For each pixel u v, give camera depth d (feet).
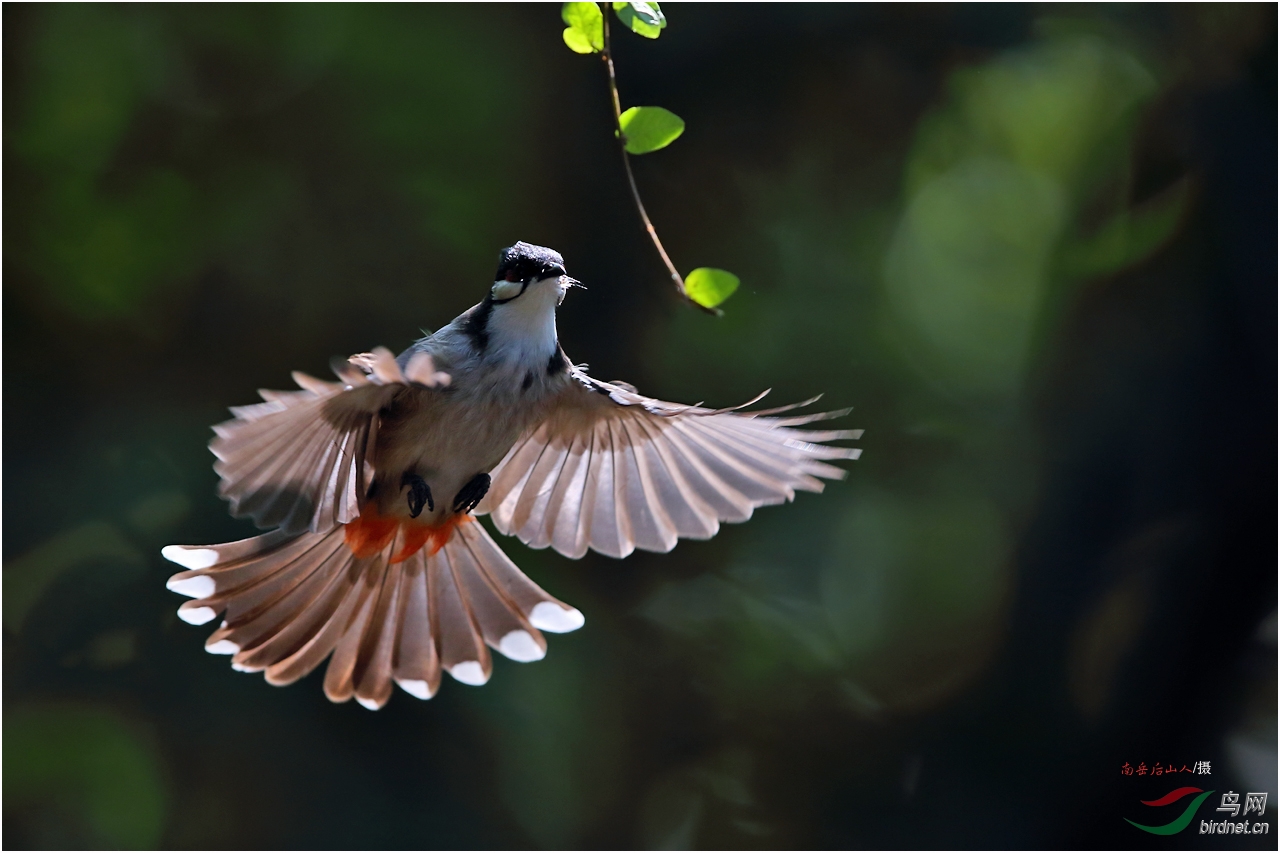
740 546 42.42
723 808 40.22
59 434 39.73
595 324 40.04
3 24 40.52
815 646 41.81
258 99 41.47
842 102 42.60
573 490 22.74
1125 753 36.91
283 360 40.45
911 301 44.96
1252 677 36.04
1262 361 36.40
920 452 43.62
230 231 40.86
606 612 40.86
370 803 37.37
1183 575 36.76
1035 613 39.65
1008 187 46.47
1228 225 37.06
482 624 22.13
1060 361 41.42
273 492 18.67
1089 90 42.96
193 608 21.15
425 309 40.45
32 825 37.04
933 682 42.27
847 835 40.32
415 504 21.04
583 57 40.60
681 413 21.38
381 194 41.06
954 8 41.57
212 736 37.83
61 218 40.65
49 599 38.17
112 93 41.14
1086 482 39.22
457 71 41.11
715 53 40.73
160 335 40.52
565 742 38.47
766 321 41.57
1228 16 38.01
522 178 40.83
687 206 41.06
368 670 21.65
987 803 39.22
